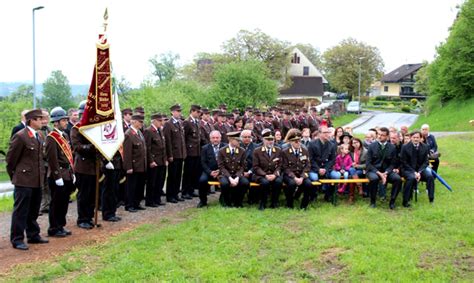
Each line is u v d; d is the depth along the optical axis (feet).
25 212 25.53
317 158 36.52
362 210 33.30
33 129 25.80
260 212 32.91
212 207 34.86
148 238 26.76
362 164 37.24
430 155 42.16
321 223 29.81
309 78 211.20
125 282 20.83
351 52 264.52
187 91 116.37
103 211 31.32
